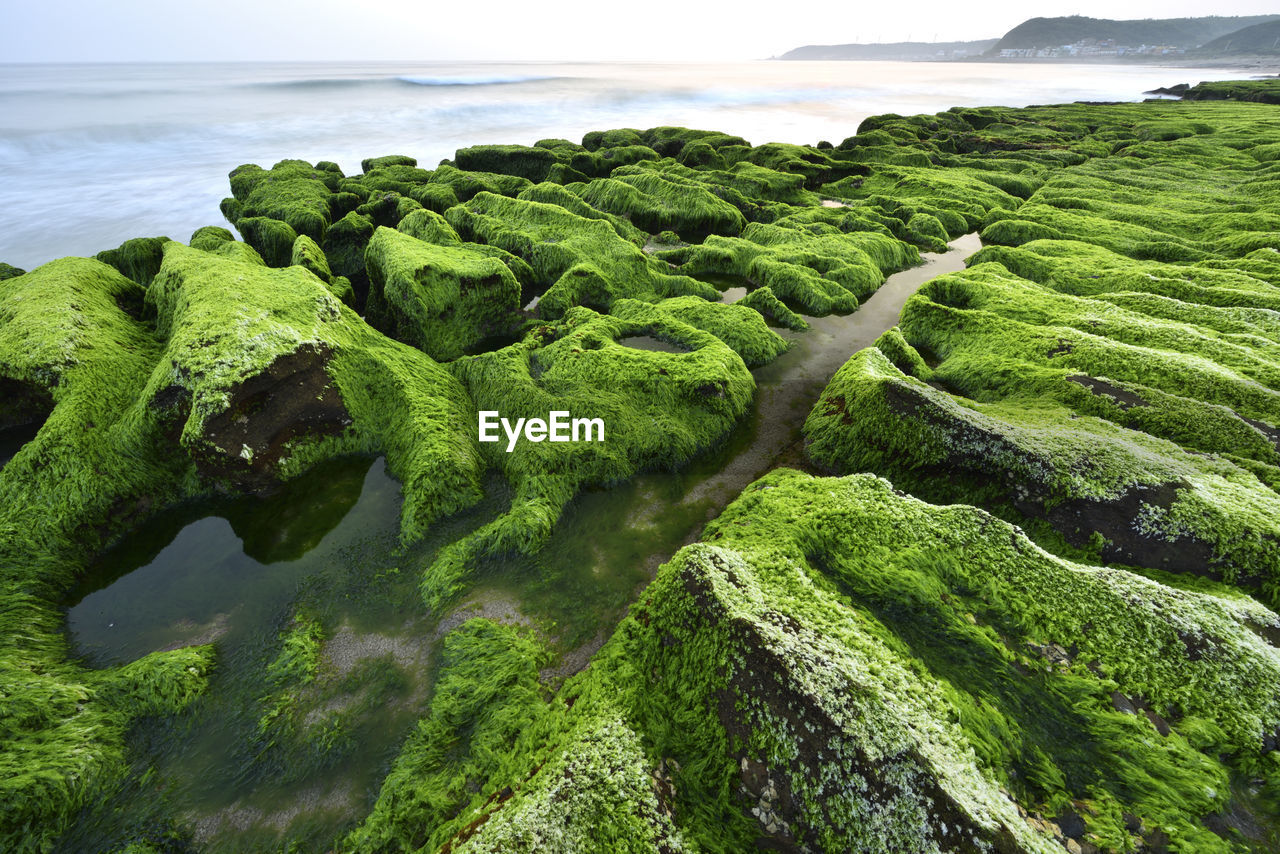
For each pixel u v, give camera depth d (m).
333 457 10.70
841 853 4.59
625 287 18.31
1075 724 5.51
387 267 15.20
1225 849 4.61
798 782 4.89
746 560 7.02
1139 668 5.81
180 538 9.18
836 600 6.58
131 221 28.22
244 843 5.52
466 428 11.03
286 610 7.88
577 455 10.17
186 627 7.68
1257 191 27.84
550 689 6.70
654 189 26.72
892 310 18.08
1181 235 23.25
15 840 5.42
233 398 9.55
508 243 19.88
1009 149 42.41
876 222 24.52
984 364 12.94
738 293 19.20
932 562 7.01
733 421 11.94
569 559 8.62
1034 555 6.92
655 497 9.98
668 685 5.99
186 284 12.16
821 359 14.90
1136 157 37.31
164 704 6.59
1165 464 8.43
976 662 6.04
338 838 5.52
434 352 14.73
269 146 45.38
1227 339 13.30
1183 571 7.23
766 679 5.34
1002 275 18.38
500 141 50.41
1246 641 5.91
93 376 10.65
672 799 5.12
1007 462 8.60
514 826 4.76
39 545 8.39
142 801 5.87
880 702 5.06
